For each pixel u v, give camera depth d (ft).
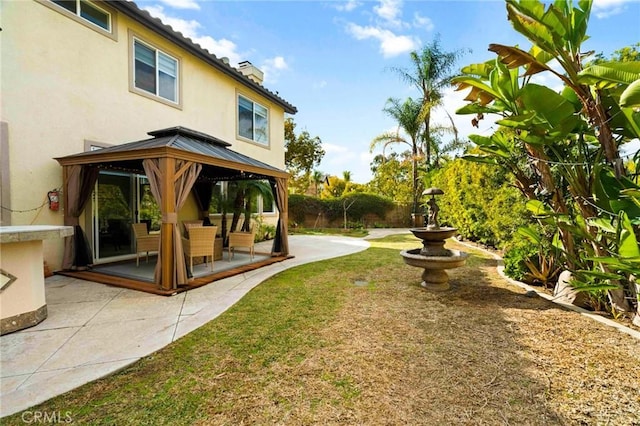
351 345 12.10
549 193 16.84
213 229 23.70
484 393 9.05
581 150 15.58
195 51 32.78
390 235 56.24
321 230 66.49
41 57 21.61
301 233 60.75
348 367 10.50
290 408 8.44
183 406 8.51
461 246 38.63
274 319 14.79
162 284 19.06
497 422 7.88
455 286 20.58
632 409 8.32
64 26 22.88
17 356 11.11
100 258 26.63
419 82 61.77
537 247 21.02
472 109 17.29
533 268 20.54
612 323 13.98
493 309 16.08
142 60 28.96
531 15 12.47
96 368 10.37
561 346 11.91
